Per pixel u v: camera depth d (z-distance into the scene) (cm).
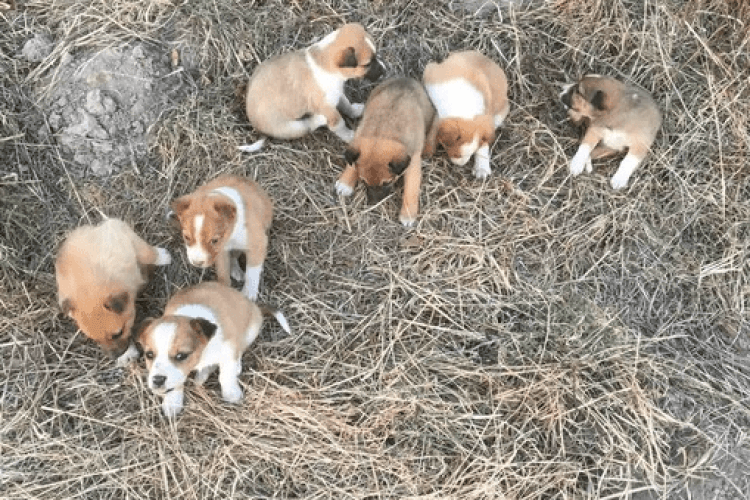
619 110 176
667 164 184
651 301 172
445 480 150
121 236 150
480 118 172
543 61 197
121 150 176
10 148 174
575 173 182
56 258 154
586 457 154
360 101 192
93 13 187
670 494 153
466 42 198
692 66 195
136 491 147
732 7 198
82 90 177
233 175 162
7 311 159
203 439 151
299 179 179
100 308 143
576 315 167
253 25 191
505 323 167
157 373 131
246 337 150
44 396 153
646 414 156
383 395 156
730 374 165
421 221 176
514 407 157
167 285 165
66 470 147
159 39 185
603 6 198
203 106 183
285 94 172
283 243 172
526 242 176
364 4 199
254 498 147
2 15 185
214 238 146
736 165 185
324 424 153
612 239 178
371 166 162
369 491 149
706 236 180
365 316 165
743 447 157
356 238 174
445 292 169
